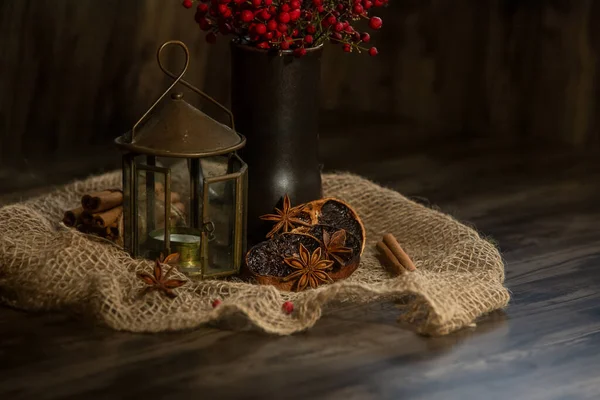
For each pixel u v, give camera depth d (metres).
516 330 1.75
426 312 1.75
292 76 1.92
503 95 3.04
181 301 1.75
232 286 1.77
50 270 1.78
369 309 1.82
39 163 2.70
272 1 1.85
